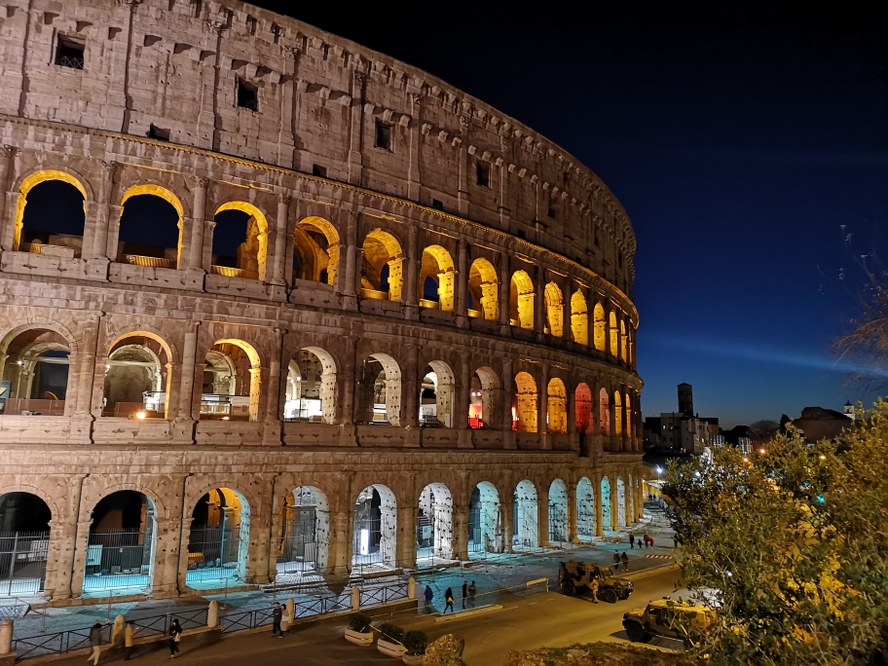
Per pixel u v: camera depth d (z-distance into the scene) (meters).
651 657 24.52
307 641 36.09
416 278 57.78
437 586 50.31
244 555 47.22
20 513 52.34
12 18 43.84
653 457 184.38
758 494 20.64
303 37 52.91
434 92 61.00
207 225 47.88
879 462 18.53
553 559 62.41
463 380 60.50
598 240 84.75
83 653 32.53
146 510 52.06
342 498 50.78
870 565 15.06
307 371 66.50
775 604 15.52
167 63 47.53
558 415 73.56
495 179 67.19
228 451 45.88
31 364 58.41
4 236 42.12
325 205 53.09
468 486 59.34
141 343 57.81
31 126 42.97
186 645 34.56
